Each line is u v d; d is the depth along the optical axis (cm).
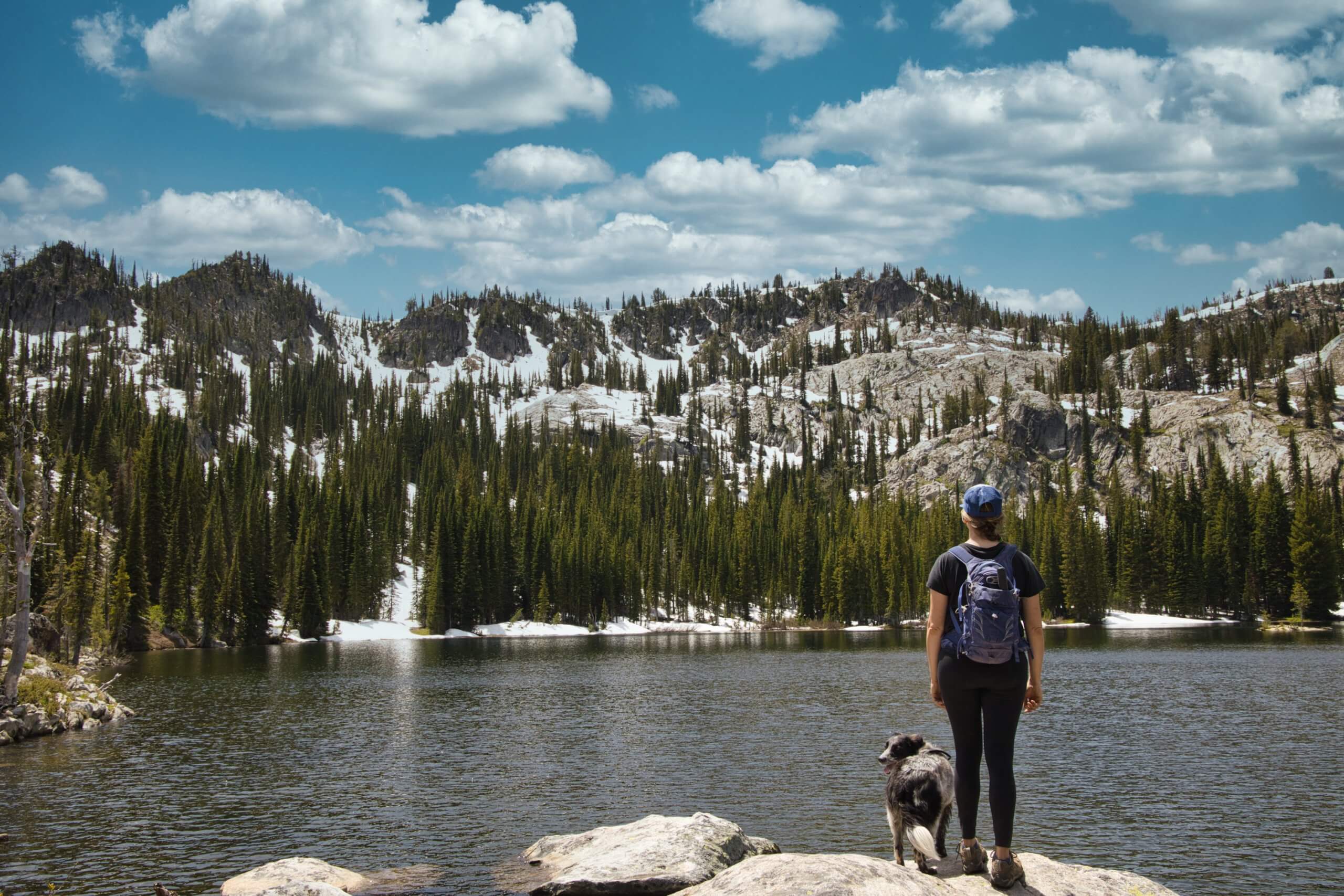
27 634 4138
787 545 17175
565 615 15625
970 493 959
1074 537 15075
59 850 2216
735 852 1752
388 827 2452
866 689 6025
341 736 4147
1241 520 15362
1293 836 2309
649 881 1591
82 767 3369
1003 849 954
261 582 12538
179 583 12131
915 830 1081
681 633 15388
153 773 3250
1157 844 2247
